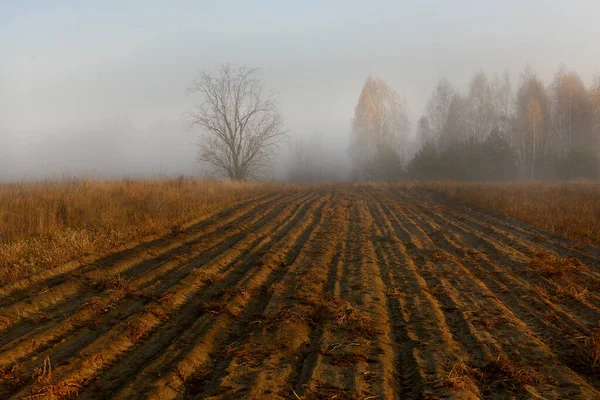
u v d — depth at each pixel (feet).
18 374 15.64
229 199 70.23
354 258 35.47
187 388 15.31
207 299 24.45
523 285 28.35
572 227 44.62
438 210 68.39
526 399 14.69
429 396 14.76
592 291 27.30
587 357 17.62
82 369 16.06
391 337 20.25
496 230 47.26
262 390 14.93
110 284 25.21
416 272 31.40
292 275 29.76
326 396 14.62
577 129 170.91
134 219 41.55
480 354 18.33
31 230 33.78
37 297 22.62
